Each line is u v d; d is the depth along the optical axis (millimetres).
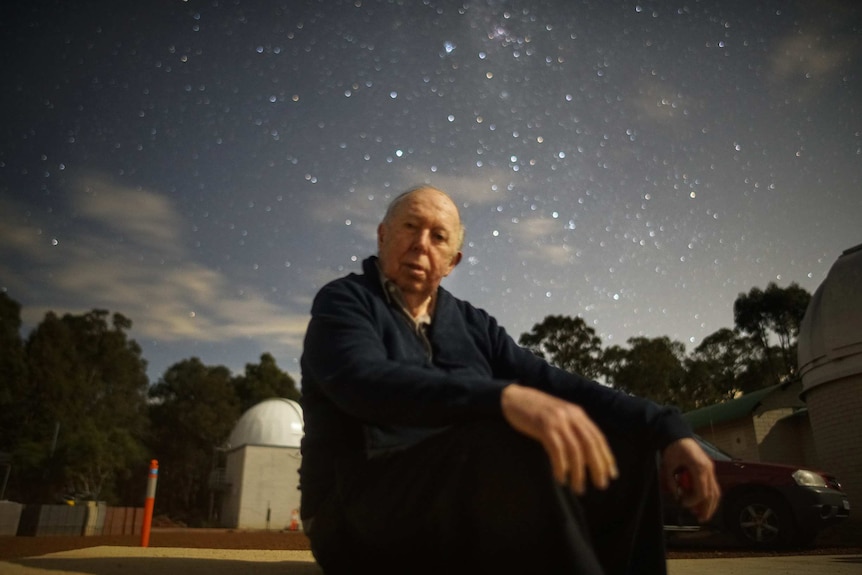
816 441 11828
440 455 838
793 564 2578
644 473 945
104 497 30406
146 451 39125
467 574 845
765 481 5258
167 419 43156
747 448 14320
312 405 1130
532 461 775
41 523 8688
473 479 808
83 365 37781
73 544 4496
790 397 14477
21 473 29000
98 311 41031
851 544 5973
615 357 28484
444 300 1378
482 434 806
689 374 29766
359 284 1253
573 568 759
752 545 5207
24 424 32188
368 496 905
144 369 42188
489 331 1466
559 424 713
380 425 978
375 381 879
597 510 942
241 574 1377
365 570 996
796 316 30828
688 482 967
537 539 781
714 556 4320
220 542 6266
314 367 1022
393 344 1162
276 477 30219
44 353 34344
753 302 31719
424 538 877
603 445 713
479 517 802
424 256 1352
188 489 40250
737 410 14773
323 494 1075
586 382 1243
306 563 1643
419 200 1418
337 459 1008
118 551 1939
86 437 30500
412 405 831
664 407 1061
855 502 10656
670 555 4512
